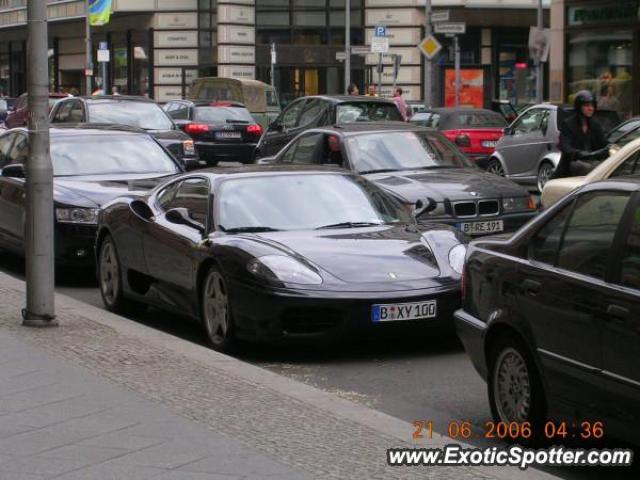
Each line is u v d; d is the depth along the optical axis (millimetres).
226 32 57594
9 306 12039
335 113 25719
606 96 35438
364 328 10016
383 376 9781
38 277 10805
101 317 11461
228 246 10539
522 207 15656
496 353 7734
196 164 25359
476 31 57844
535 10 57750
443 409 8680
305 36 58562
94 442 7016
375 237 10953
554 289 7078
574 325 6859
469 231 15219
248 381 8711
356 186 12031
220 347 10609
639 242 6594
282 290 9984
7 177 16562
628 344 6406
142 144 17266
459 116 32312
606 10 35250
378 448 6902
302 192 11711
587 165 16516
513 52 58344
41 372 8961
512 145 27203
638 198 6758
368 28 58344
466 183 15695
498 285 7680
